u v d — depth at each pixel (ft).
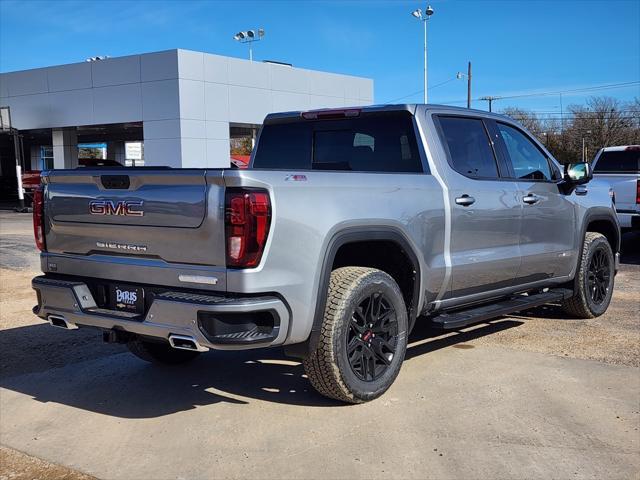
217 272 12.50
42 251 15.90
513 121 20.39
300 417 14.44
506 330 21.83
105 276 14.40
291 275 12.94
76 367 18.72
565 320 23.30
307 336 13.60
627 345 19.80
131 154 93.20
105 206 14.11
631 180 37.76
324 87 100.89
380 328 15.10
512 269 19.11
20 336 22.13
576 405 14.88
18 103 98.53
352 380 14.39
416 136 17.16
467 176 17.76
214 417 14.65
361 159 18.28
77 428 14.33
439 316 17.37
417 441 13.06
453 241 16.99
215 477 11.83
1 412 15.37
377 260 16.29
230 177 12.28
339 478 11.63
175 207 12.92
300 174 13.41
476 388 16.03
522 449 12.64
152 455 12.84
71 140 99.30
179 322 12.68
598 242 22.91
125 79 86.48
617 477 11.52
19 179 95.61
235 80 88.17
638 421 13.96
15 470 12.40
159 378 17.60
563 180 21.33
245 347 12.44
